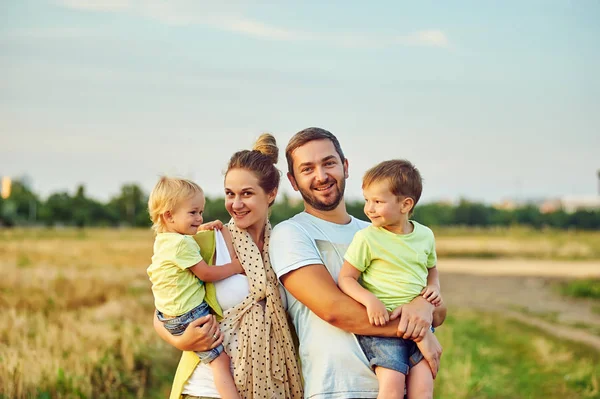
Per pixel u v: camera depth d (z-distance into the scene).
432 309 3.77
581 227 63.41
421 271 3.89
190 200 3.87
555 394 9.39
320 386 3.71
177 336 3.75
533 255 38.06
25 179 84.75
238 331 3.81
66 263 21.56
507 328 14.57
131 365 8.41
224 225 4.05
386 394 3.60
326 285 3.74
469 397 9.23
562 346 12.55
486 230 57.56
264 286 3.86
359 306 3.69
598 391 9.55
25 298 12.27
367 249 3.83
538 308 18.31
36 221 64.06
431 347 3.73
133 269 20.34
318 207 4.00
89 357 8.23
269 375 3.80
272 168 4.00
